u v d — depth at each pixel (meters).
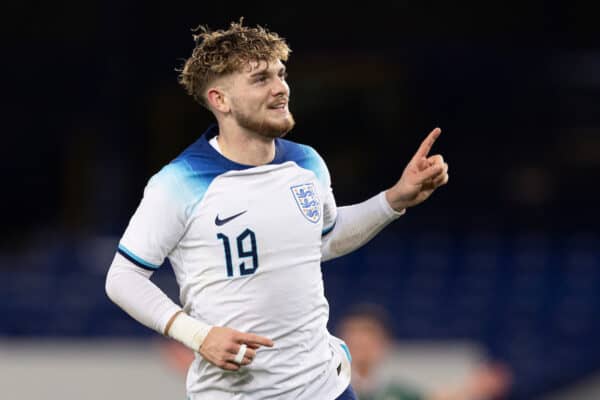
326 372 12.55
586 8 57.16
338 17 57.50
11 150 63.06
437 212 59.81
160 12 57.50
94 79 60.06
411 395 24.39
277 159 12.56
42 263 54.44
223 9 57.31
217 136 12.76
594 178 59.84
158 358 34.22
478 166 60.59
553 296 47.75
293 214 12.32
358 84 60.47
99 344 37.06
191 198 12.17
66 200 63.69
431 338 43.94
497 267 50.94
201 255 12.23
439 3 57.38
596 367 41.25
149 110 60.44
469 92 59.88
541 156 60.16
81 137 62.84
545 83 59.16
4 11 59.38
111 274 12.32
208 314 12.30
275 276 12.19
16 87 60.81
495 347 41.91
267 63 12.20
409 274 50.88
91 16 59.25
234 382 12.41
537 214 59.62
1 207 63.72
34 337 45.72
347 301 48.03
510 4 57.28
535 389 39.22
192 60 12.59
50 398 34.28
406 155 61.00
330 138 61.28
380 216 13.27
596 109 59.41
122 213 57.69
